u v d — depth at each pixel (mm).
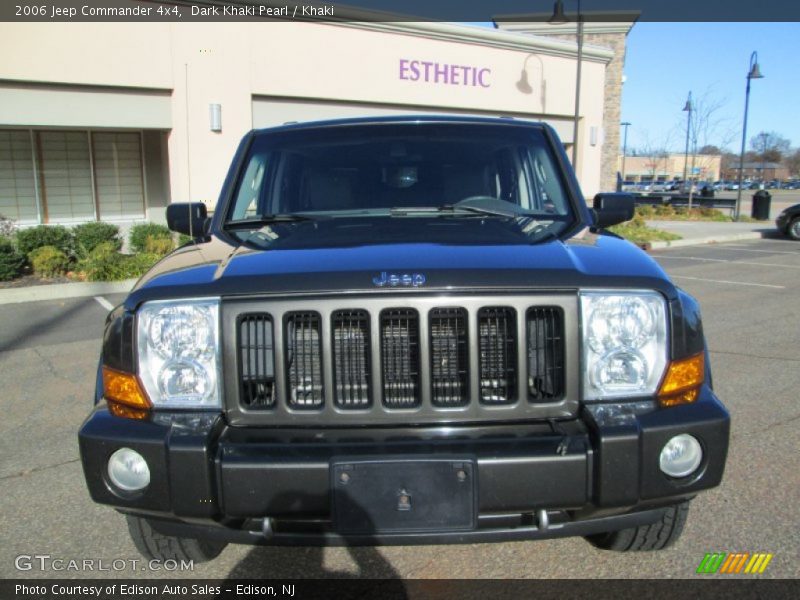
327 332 2383
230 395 2412
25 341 7328
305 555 3115
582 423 2400
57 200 13820
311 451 2291
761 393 5309
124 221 14445
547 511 2328
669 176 75938
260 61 13984
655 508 2447
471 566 2996
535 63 18875
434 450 2275
